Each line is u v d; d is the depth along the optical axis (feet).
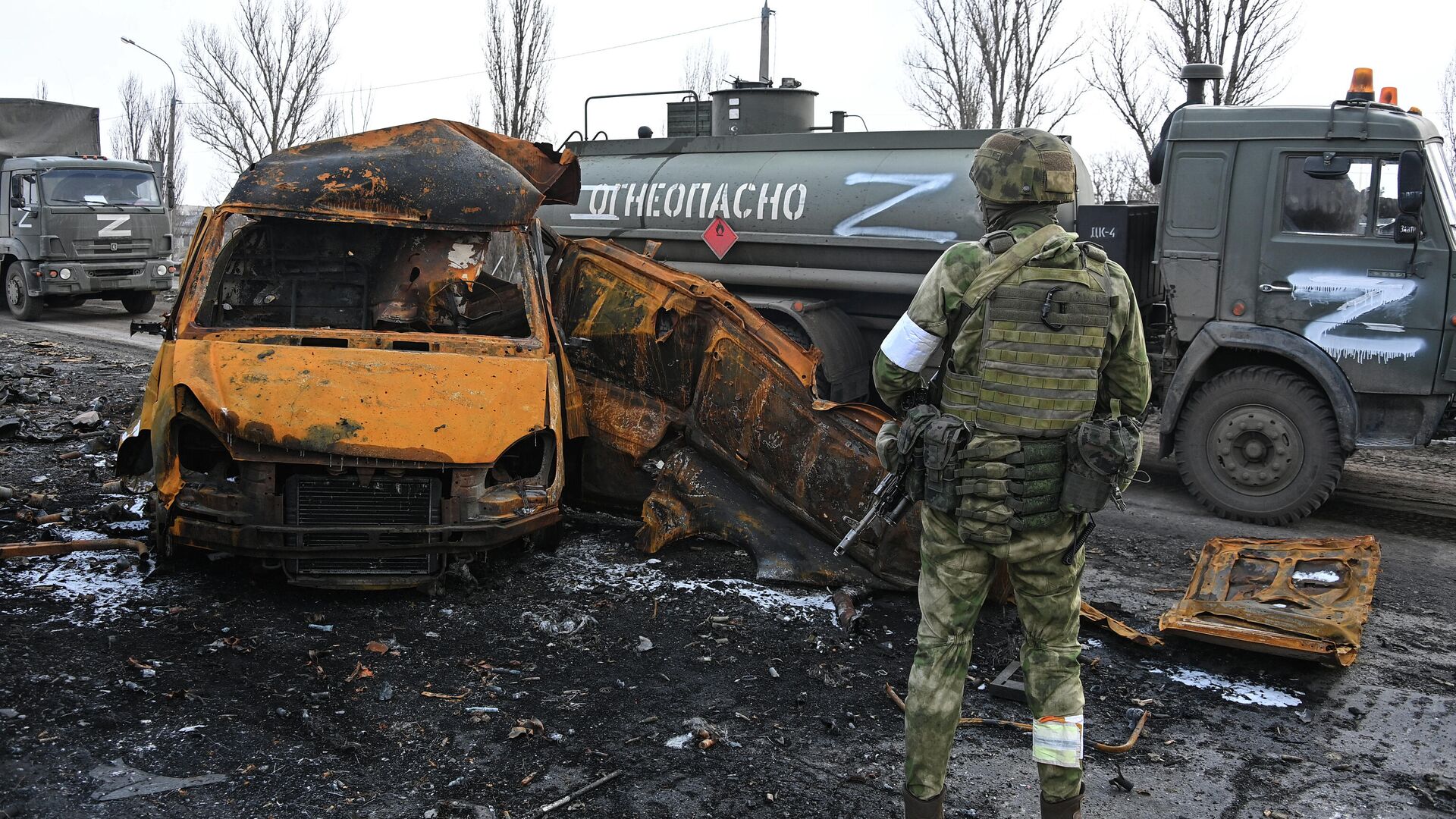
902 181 28.63
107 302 68.13
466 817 10.94
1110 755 12.88
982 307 10.05
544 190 20.74
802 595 17.69
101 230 56.13
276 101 94.73
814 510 18.31
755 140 32.22
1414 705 14.44
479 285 20.11
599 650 15.23
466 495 16.19
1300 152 23.41
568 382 19.56
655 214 32.91
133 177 57.88
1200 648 16.16
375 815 10.90
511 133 73.72
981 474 9.98
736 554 19.44
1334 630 15.20
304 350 16.94
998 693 14.21
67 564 17.40
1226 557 17.54
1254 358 24.73
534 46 73.00
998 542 10.02
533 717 13.19
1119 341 10.46
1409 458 30.68
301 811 10.89
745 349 19.07
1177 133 24.73
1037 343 9.93
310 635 15.17
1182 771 12.51
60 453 25.31
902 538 17.53
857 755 12.57
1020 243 10.06
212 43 94.07
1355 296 23.04
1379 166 22.74
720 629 16.10
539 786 11.61
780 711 13.65
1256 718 13.98
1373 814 11.66
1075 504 9.95
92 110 63.41
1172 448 25.52
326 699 13.34
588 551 19.38
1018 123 55.52
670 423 19.86
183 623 15.33
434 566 16.42
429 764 11.98
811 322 29.17
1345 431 23.06
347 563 16.14
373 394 16.38
